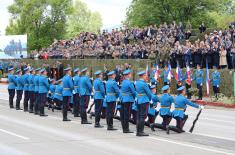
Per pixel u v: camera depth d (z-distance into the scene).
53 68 41.03
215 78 28.75
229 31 32.59
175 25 37.75
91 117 20.09
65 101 19.42
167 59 33.66
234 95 28.27
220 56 30.17
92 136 15.24
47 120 19.56
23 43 58.81
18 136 15.10
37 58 52.09
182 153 12.28
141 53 36.66
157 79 30.31
